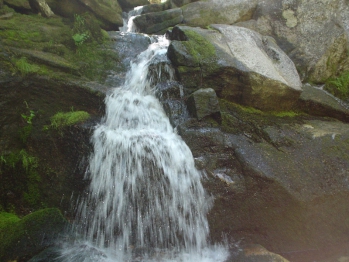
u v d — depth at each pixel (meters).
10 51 3.74
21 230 2.55
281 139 3.52
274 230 3.08
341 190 3.12
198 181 3.09
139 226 3.03
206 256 2.91
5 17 4.30
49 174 3.37
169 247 3.01
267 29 5.77
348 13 5.30
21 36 4.09
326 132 3.72
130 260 2.81
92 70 4.35
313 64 5.17
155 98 3.98
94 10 5.42
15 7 4.69
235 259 2.81
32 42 4.13
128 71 4.58
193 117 3.64
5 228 2.66
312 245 3.09
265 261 2.75
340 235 3.12
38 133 3.47
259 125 3.73
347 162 3.31
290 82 4.31
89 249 2.76
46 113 3.61
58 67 3.94
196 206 3.04
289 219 3.04
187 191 3.06
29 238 2.53
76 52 4.46
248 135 3.56
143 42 5.29
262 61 4.38
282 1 5.76
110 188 3.12
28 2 4.84
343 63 5.21
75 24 4.71
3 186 3.26
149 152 3.12
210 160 3.21
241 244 3.07
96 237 3.04
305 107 4.49
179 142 3.31
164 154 3.15
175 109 3.78
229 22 6.25
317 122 4.19
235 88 4.09
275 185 3.02
